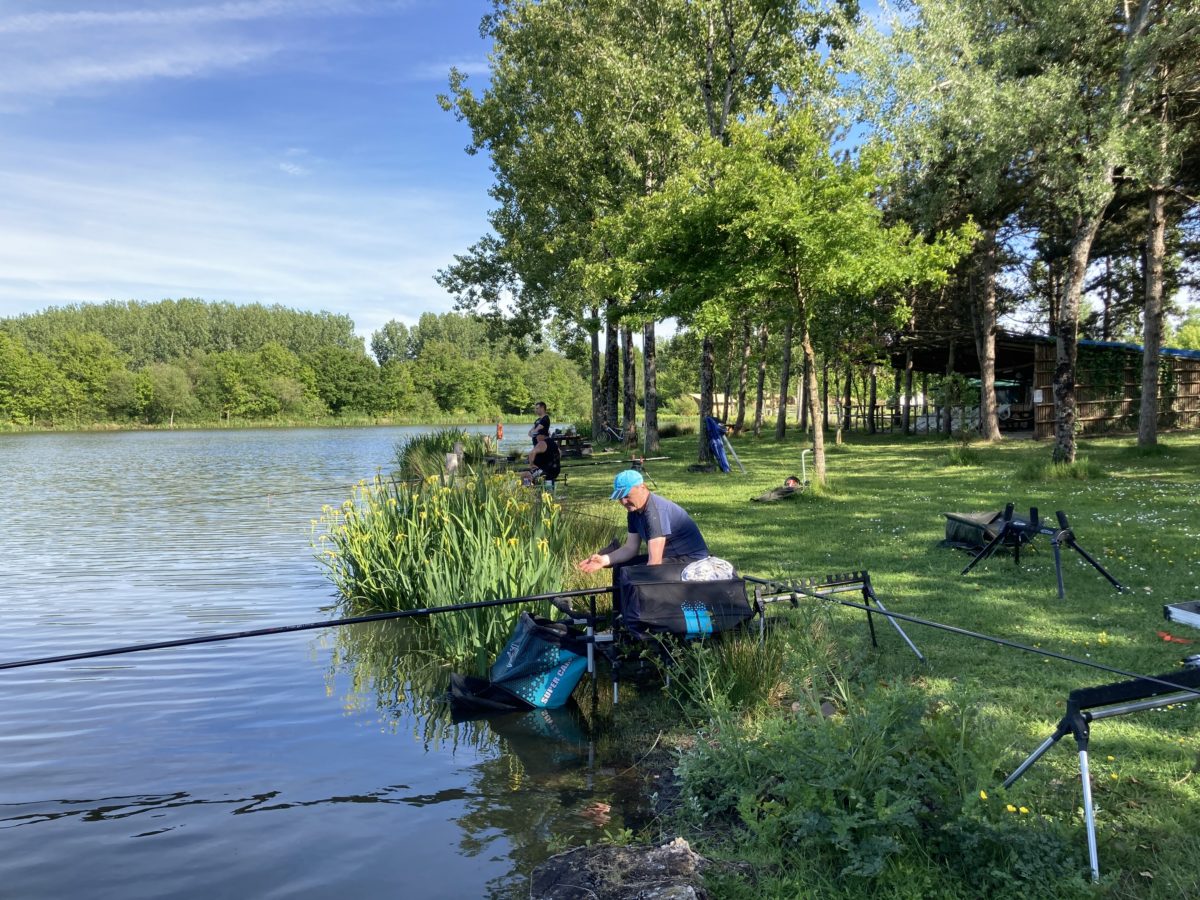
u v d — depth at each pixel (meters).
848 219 13.37
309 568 10.89
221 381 103.12
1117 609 6.44
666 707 5.29
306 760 4.71
